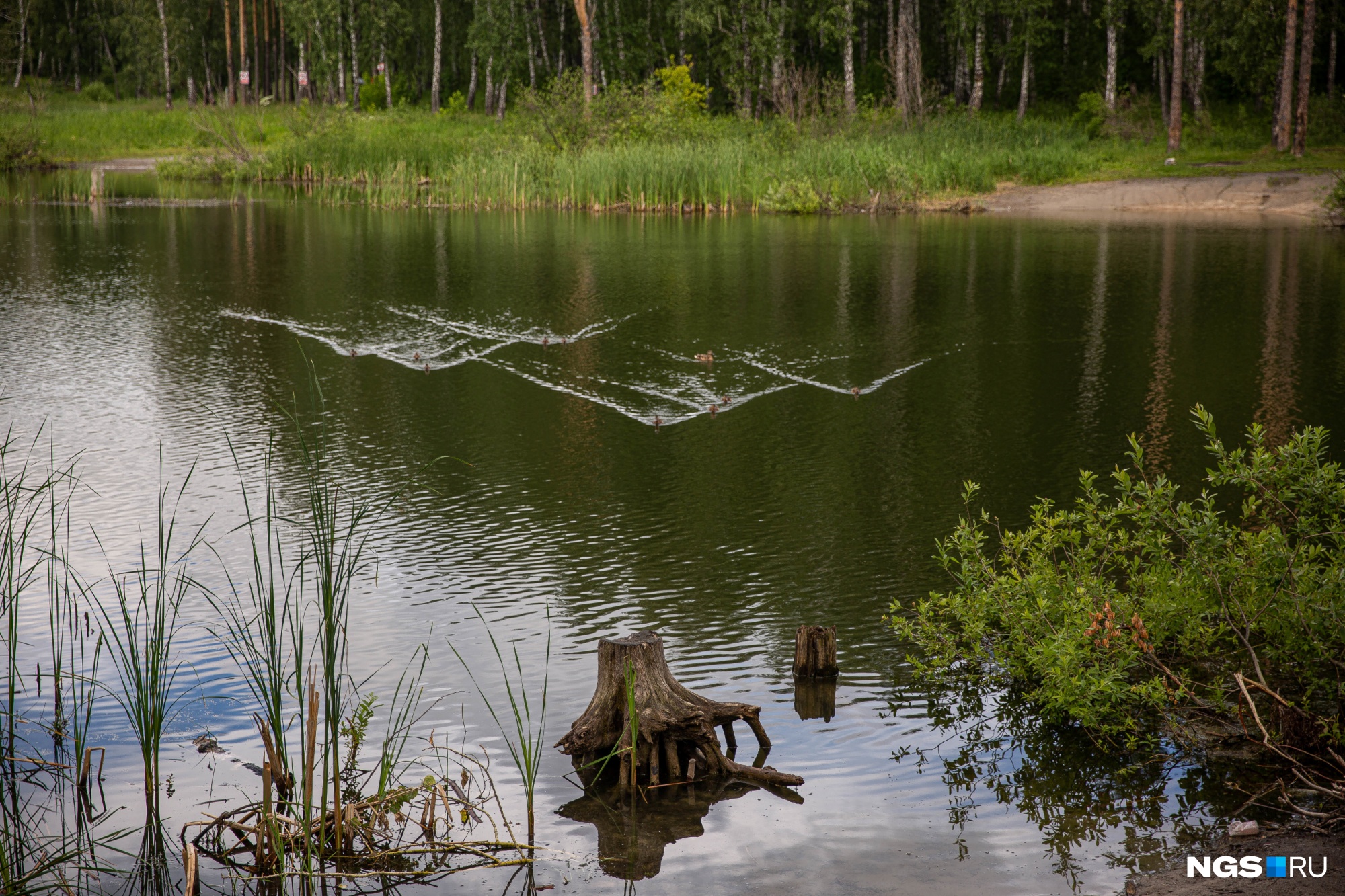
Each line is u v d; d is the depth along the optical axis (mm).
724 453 10352
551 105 38031
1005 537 6891
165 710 5742
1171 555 6277
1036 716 5746
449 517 8641
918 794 5027
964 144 36062
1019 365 13719
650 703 5219
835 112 38875
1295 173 32531
